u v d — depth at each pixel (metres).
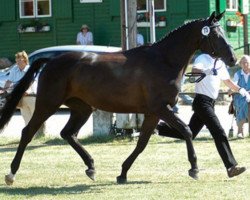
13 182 12.91
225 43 12.43
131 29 19.17
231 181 12.72
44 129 19.28
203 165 14.53
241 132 18.50
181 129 12.33
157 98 12.36
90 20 37.69
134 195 11.55
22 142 12.88
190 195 11.44
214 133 12.84
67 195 11.72
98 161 15.38
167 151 16.41
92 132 19.70
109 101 12.61
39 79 12.83
